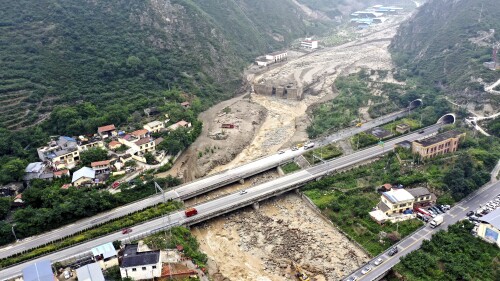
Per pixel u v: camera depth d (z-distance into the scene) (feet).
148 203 433.89
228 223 424.87
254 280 349.00
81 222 402.52
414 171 465.88
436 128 591.37
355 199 428.97
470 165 447.01
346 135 583.99
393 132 577.43
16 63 616.39
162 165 499.51
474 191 430.61
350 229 397.60
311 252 377.91
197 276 319.47
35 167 462.60
